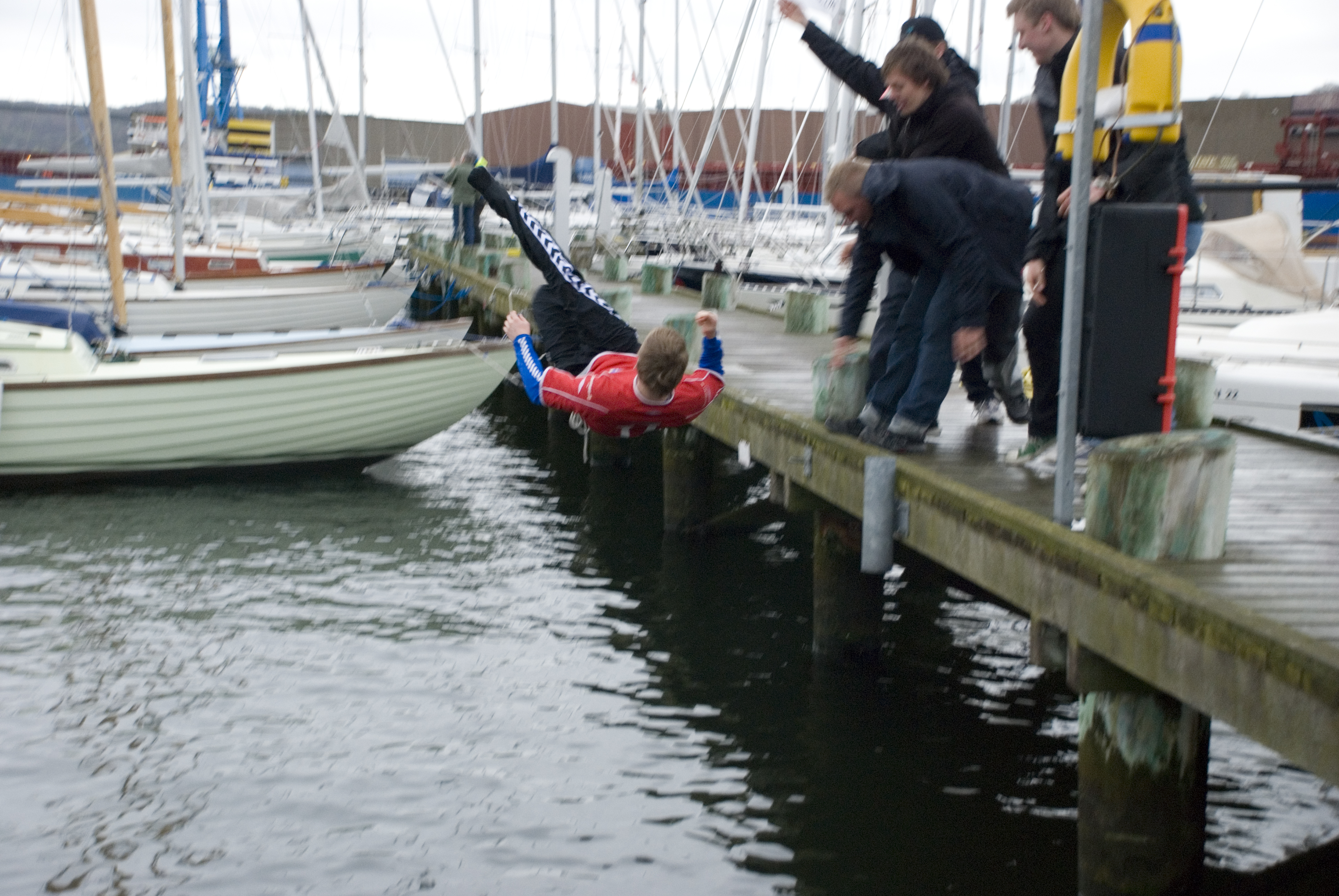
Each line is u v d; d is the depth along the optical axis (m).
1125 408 4.07
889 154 5.60
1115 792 3.88
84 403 10.75
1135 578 3.54
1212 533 3.85
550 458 13.17
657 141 29.53
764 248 17.83
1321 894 4.37
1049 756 5.93
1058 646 4.05
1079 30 4.75
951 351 5.32
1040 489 4.85
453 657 7.19
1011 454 5.54
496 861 4.92
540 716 6.38
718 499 11.62
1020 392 5.87
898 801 5.46
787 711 6.47
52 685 6.61
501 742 6.04
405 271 24.20
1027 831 5.20
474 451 13.51
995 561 4.40
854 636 6.91
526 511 10.84
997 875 4.84
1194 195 4.79
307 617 7.84
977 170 4.93
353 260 24.45
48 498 10.75
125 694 6.51
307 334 12.88
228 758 5.79
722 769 5.78
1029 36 4.78
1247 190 7.18
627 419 4.63
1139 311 4.02
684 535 9.77
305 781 5.58
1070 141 4.45
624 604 8.27
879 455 5.38
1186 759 3.82
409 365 11.75
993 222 4.91
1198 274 11.83
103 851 4.94
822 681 6.88
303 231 24.94
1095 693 3.89
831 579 6.89
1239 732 3.14
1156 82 4.04
